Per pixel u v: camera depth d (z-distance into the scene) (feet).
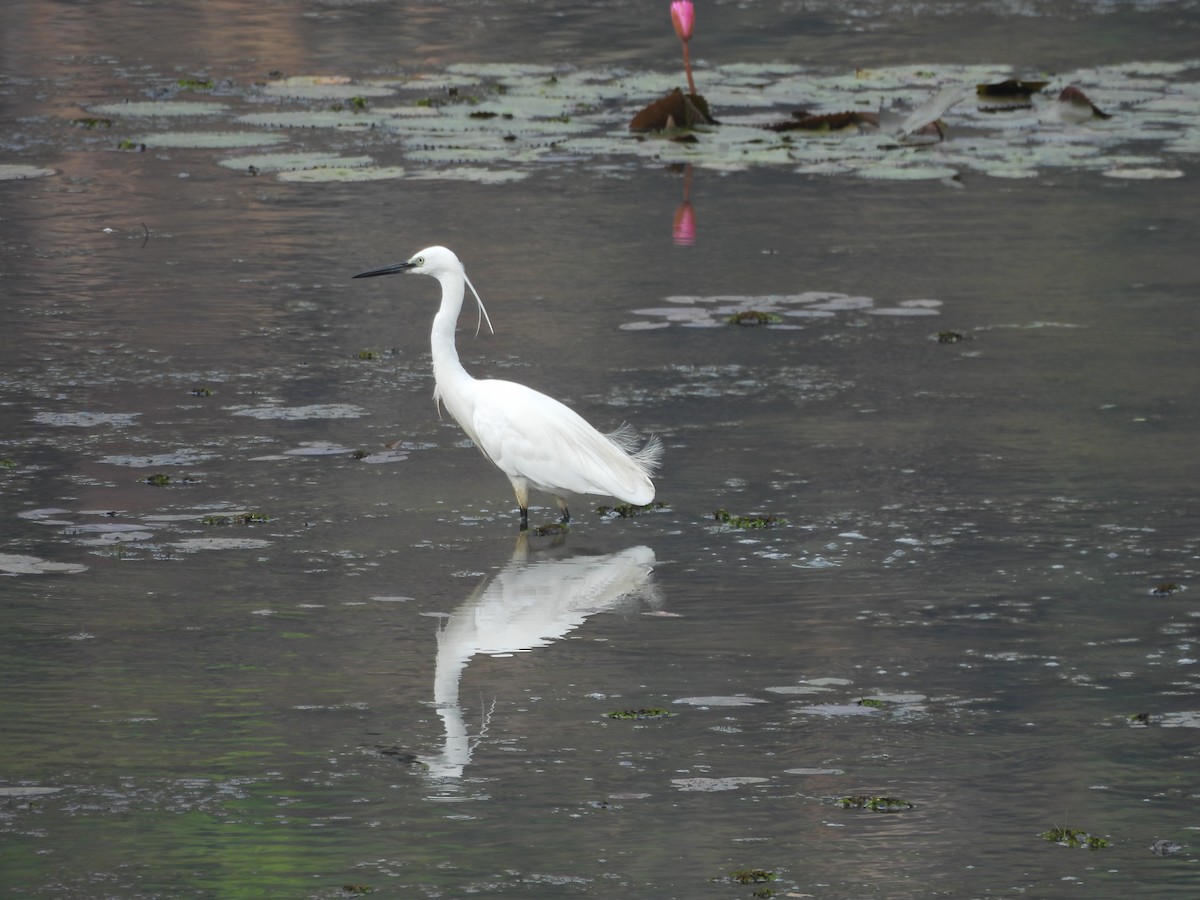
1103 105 96.78
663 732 29.73
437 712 30.48
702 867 25.34
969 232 69.77
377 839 26.07
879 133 89.66
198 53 110.63
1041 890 24.71
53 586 35.81
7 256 64.23
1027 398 49.55
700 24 125.18
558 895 24.50
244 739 29.30
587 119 93.45
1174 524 40.01
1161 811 27.09
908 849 25.90
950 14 131.03
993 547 38.65
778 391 50.31
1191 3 136.26
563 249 66.85
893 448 45.39
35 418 46.83
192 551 37.93
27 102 94.12
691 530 39.99
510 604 35.45
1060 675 32.09
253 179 78.13
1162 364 52.75
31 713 30.09
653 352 54.08
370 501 41.55
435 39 117.19
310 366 52.31
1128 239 68.44
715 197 76.18
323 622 34.32
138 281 61.26
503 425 39.65
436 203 74.18
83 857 25.38
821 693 31.35
